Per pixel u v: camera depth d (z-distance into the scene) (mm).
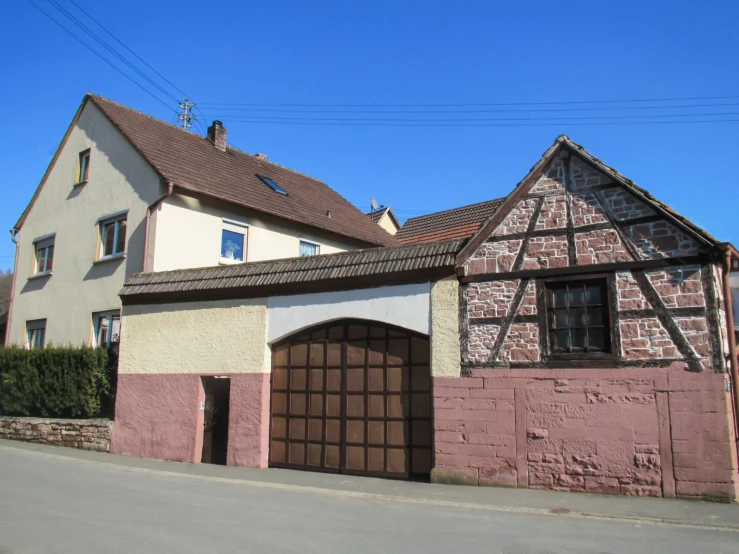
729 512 7926
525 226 10156
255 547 6414
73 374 15484
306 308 11883
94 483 10188
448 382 10242
